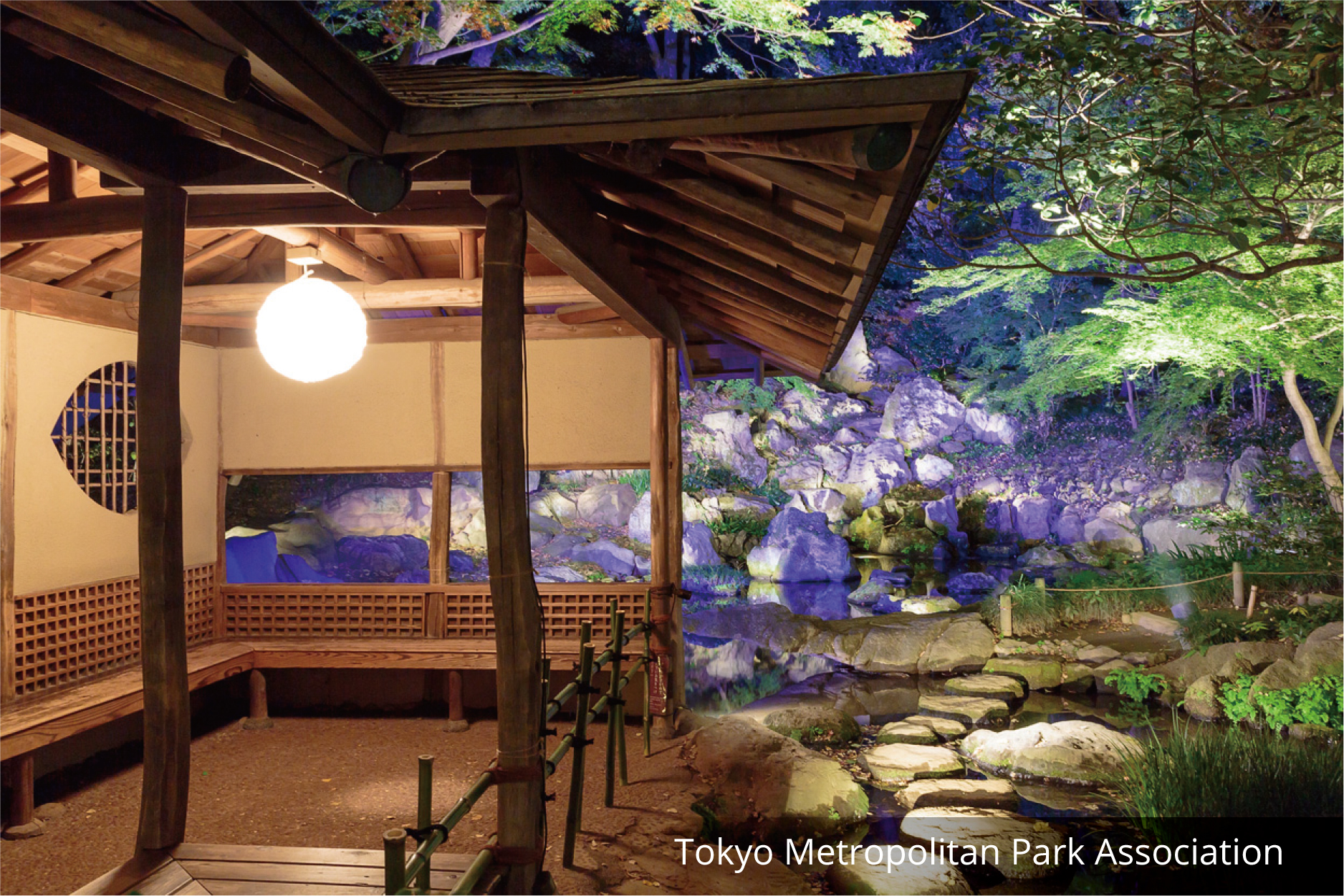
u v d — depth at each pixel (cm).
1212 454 1778
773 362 831
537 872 340
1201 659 856
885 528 1766
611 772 496
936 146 265
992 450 2017
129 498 616
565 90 324
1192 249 977
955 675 951
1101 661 938
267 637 671
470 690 674
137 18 213
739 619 1134
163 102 301
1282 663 784
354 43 1605
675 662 657
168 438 346
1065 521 1745
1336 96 566
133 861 338
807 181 285
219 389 689
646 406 659
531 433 669
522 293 322
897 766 641
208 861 340
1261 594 1059
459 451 672
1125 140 720
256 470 684
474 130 281
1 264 511
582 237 398
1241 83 611
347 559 1353
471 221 367
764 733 595
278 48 224
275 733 623
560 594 673
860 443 2042
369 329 675
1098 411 2080
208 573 672
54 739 458
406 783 522
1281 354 1040
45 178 489
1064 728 677
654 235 427
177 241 348
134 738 585
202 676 569
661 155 295
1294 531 1186
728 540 1695
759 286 495
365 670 683
